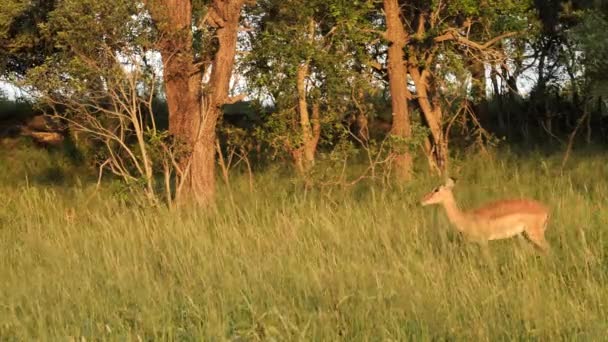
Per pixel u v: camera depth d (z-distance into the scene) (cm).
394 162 1803
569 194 1345
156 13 1495
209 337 725
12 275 966
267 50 1805
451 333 727
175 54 1548
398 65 1897
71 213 1523
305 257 980
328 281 866
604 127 2459
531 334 721
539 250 1062
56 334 741
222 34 1545
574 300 807
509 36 2048
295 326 732
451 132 2480
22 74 2281
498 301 802
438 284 832
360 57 1908
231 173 2105
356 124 2419
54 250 1099
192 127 1560
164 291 862
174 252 1040
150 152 1577
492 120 2616
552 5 2222
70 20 1475
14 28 2127
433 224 1118
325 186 1633
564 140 2359
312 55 1802
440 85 2053
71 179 2206
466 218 1103
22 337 755
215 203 1445
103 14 1449
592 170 1709
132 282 903
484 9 1909
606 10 1961
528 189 1495
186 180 1551
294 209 1316
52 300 863
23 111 2638
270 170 1942
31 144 2458
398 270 891
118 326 766
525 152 2150
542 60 2314
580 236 1026
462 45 2030
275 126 1875
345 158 1752
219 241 1113
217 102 1558
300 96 1858
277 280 891
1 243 1213
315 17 1917
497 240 1116
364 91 1981
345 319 773
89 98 1542
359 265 920
